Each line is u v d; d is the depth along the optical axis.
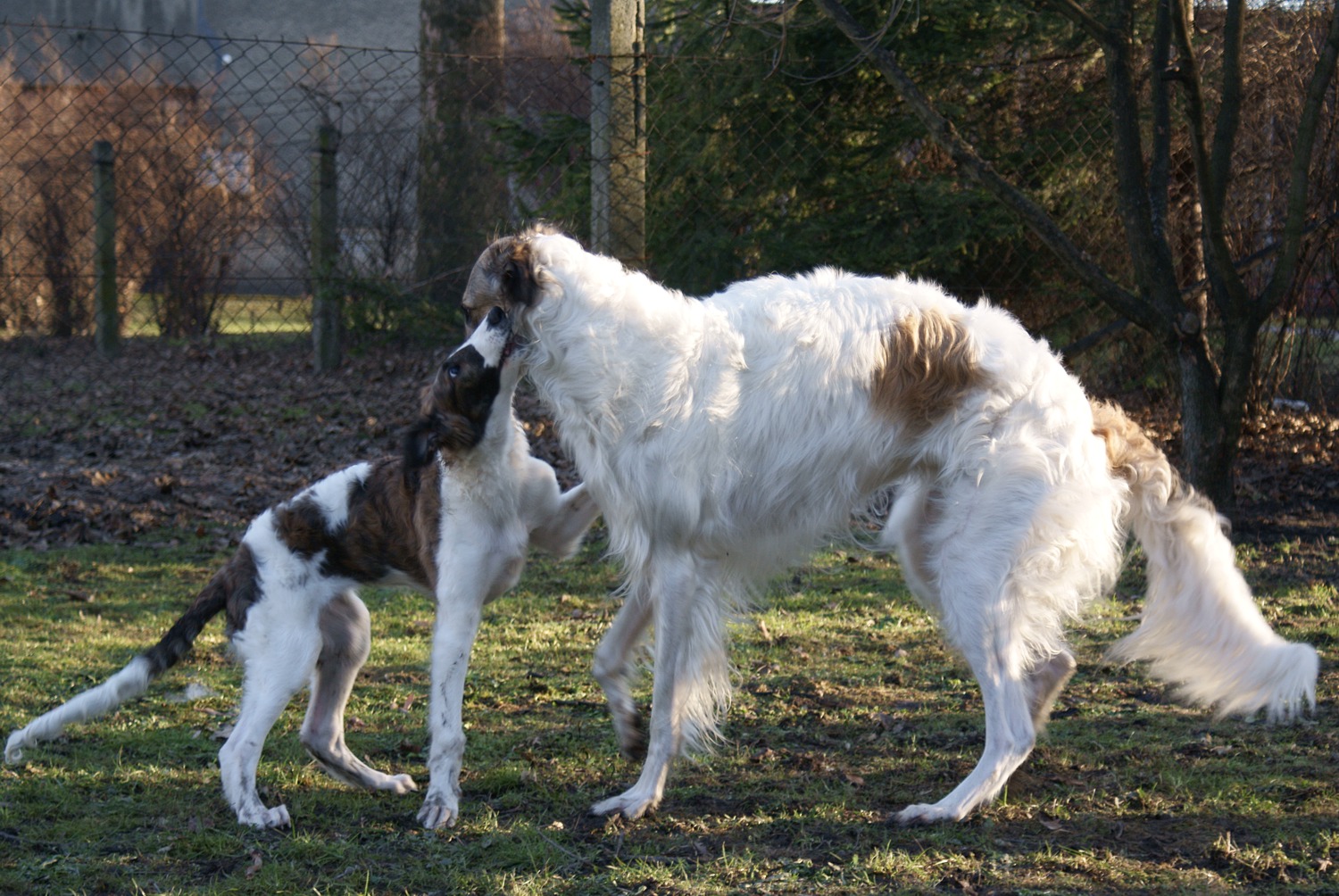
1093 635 5.27
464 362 3.45
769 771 3.87
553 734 4.23
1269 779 3.66
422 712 4.50
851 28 6.47
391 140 13.23
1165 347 6.62
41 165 13.52
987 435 3.54
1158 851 3.23
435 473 3.55
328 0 24.50
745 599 3.75
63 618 5.61
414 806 3.67
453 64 12.16
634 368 3.45
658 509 3.47
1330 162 7.95
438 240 12.06
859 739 4.16
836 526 3.68
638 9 6.98
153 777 3.85
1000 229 8.30
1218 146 6.30
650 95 8.25
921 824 3.41
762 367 3.53
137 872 3.21
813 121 8.47
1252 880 3.03
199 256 13.52
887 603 5.86
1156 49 6.37
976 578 3.51
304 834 3.42
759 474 3.54
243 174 13.82
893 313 3.62
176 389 11.74
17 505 7.51
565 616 5.74
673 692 3.52
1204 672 3.61
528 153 9.72
